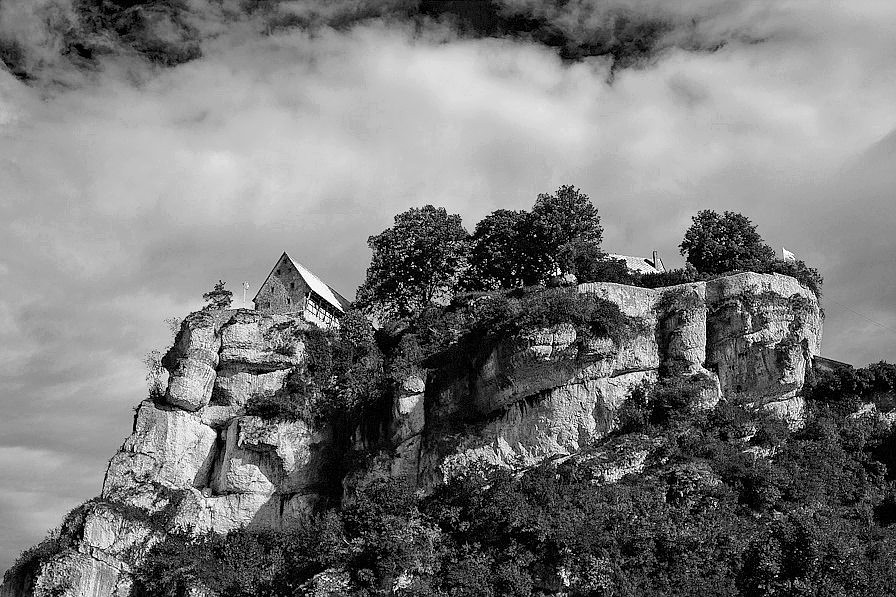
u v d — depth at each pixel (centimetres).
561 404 10619
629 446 10188
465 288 12962
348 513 10238
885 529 9631
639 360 10856
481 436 10662
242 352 11906
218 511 11206
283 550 10544
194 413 11775
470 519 9775
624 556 9181
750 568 9094
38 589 10400
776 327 11056
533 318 10744
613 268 12281
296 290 12938
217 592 10194
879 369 11138
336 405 11550
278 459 11325
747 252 12656
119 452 11544
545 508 9612
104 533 10712
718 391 10819
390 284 12938
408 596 9050
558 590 9075
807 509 9725
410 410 10994
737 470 10000
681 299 11131
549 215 12588
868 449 10681
